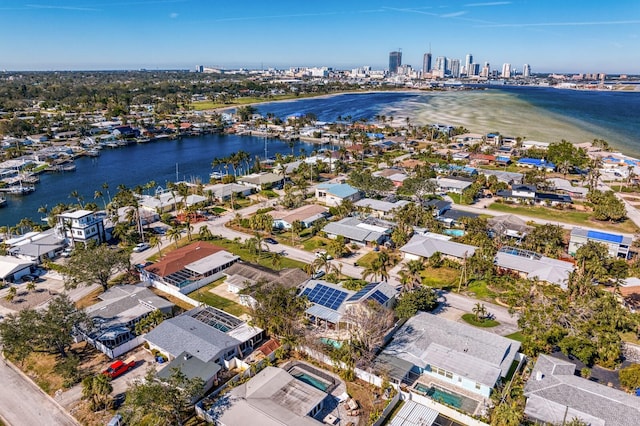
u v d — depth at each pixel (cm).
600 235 11500
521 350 7562
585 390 6147
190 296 9631
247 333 7875
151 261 11462
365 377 6919
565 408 5897
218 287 10088
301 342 7606
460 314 8831
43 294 9844
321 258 10162
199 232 13138
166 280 10031
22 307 9238
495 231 12319
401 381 6788
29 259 11288
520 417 5669
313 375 7056
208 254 11194
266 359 7244
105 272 9688
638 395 6391
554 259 10838
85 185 19675
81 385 6838
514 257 10725
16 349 7025
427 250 11262
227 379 6981
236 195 16938
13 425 6072
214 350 7231
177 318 8244
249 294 9006
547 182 17412
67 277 10381
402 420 6022
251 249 11681
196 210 14925
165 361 7400
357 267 10969
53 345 7381
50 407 6419
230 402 6181
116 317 8381
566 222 14062
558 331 7456
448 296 9581
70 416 6212
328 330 8156
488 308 9069
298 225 12775
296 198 15538
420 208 13662
